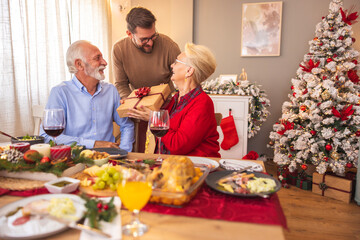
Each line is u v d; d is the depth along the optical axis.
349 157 2.72
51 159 1.07
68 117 1.85
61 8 3.32
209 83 3.88
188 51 1.60
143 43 2.27
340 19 3.10
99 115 1.90
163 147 1.70
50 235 0.65
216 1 4.48
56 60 3.21
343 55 3.14
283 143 3.12
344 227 2.20
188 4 4.46
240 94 3.69
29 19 2.83
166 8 4.70
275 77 4.42
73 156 1.16
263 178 0.99
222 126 3.63
